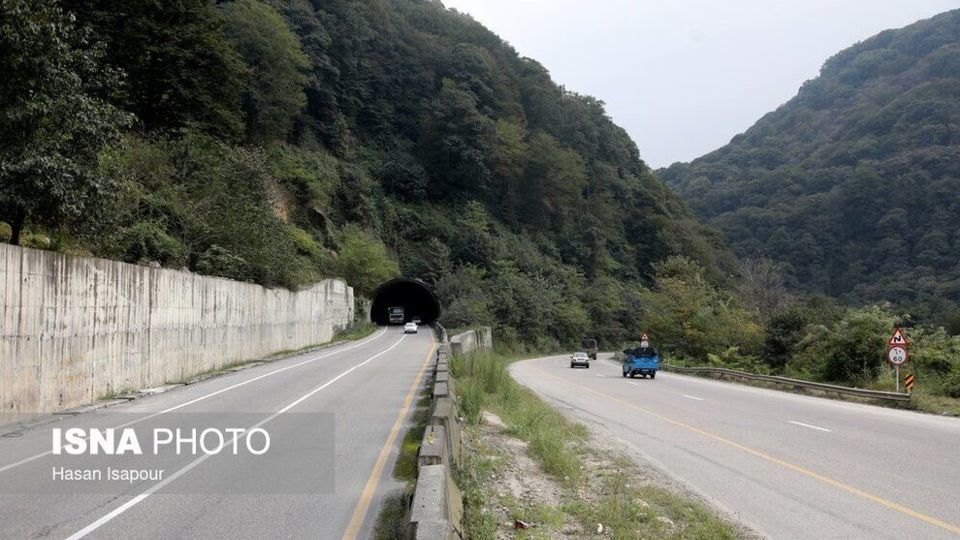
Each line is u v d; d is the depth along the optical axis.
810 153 150.00
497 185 103.06
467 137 95.69
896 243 93.44
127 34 40.44
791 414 18.86
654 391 27.42
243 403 17.22
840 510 8.52
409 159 96.00
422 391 20.05
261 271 35.56
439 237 88.25
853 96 166.88
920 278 84.38
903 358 22.00
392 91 103.56
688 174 177.00
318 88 82.25
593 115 134.75
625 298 96.38
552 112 122.06
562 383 32.09
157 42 42.28
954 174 98.62
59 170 15.85
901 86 149.38
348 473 9.69
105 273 17.75
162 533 6.96
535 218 107.06
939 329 28.00
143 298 20.16
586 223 108.12
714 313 60.06
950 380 23.00
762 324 58.66
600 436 15.08
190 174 34.88
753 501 9.09
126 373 18.95
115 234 20.06
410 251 84.44
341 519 7.50
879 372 26.61
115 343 18.31
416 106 104.38
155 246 26.05
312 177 68.94
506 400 19.67
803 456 12.21
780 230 110.00
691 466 11.60
